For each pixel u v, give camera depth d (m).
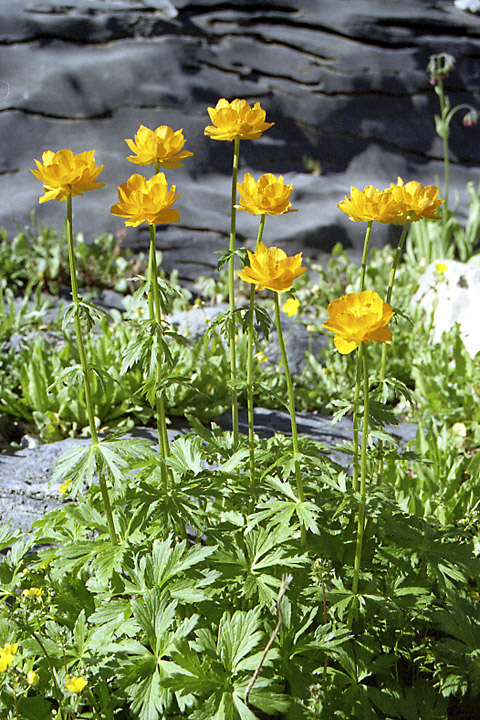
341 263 6.36
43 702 1.62
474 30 7.91
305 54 7.45
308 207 6.95
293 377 4.29
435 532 1.99
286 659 1.65
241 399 4.02
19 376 3.97
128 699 1.59
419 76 7.64
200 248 6.72
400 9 7.73
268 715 1.68
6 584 1.92
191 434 2.12
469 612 1.85
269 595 1.69
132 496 1.79
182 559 1.72
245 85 7.29
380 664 1.71
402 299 5.28
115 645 1.61
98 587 1.84
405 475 2.70
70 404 3.58
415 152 7.51
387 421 1.92
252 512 1.95
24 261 6.02
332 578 1.80
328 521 1.89
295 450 1.77
